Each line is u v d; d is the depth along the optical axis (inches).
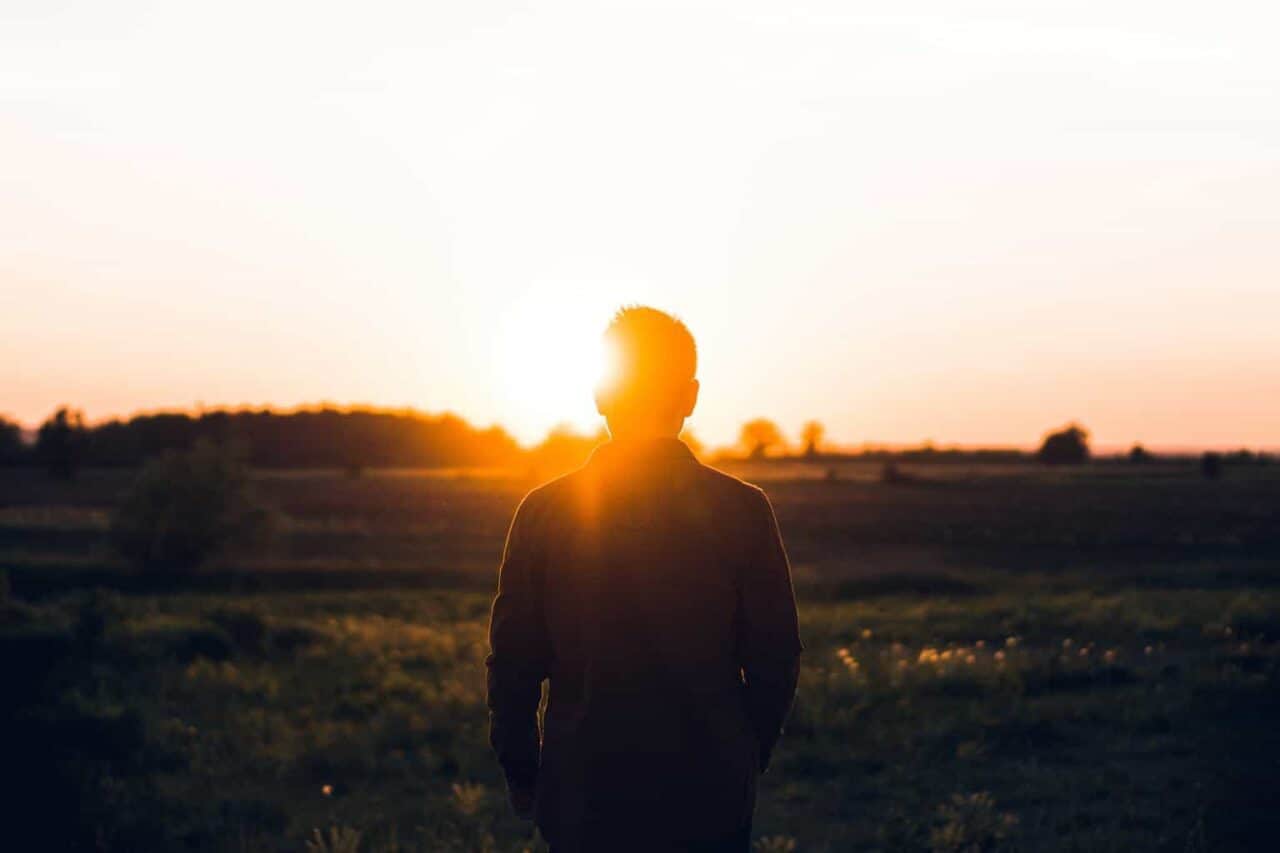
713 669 90.0
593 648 90.2
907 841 241.6
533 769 96.7
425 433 7298.2
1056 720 356.8
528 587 94.6
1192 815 250.8
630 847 87.4
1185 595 894.4
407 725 394.6
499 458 7116.1
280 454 5536.4
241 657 601.0
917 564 1541.6
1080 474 5900.6
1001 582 1161.4
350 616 922.1
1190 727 346.0
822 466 7795.3
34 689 384.5
